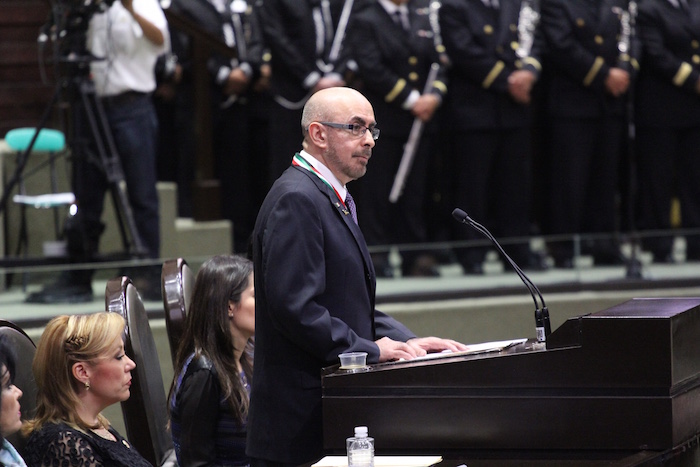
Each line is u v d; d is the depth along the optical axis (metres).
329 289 9.72
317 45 22.23
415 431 8.55
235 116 24.00
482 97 21.47
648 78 22.53
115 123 19.78
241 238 24.28
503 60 21.42
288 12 22.11
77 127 18.50
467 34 21.33
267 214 9.65
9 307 16.56
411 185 21.27
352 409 8.68
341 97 9.87
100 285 16.64
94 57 18.34
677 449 8.06
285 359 9.64
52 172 21.30
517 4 21.86
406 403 8.56
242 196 24.23
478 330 19.34
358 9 21.27
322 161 9.93
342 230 9.80
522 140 21.66
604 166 22.39
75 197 18.62
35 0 25.77
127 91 19.78
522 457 8.33
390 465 8.06
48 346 9.10
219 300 10.82
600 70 21.91
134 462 9.26
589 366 8.12
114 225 21.98
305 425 9.58
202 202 23.28
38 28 25.83
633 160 21.92
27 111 25.78
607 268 20.11
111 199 21.69
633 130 22.45
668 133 22.56
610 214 22.50
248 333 10.95
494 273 19.78
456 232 21.86
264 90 23.36
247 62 23.11
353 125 9.80
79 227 18.94
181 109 24.31
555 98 22.22
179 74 23.97
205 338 10.84
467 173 21.59
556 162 22.31
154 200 20.17
